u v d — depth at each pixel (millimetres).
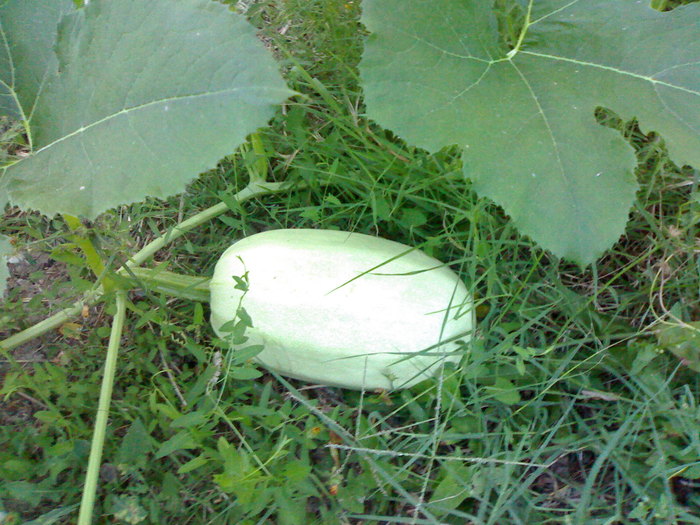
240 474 500
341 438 605
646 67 505
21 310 675
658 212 687
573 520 546
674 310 609
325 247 609
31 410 651
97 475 546
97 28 495
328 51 777
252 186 735
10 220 750
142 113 478
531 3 532
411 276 599
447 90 498
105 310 658
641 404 577
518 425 604
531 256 670
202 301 678
